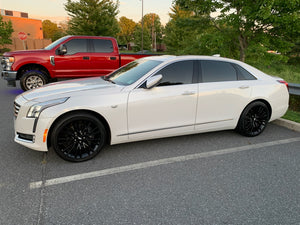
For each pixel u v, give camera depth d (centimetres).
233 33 865
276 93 428
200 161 330
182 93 353
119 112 322
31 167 304
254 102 412
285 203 241
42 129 290
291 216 222
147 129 345
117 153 350
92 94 315
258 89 411
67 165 311
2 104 625
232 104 394
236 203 239
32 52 709
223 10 816
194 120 373
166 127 356
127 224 207
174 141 398
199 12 888
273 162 330
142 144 384
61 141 307
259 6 709
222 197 249
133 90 332
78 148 317
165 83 350
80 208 228
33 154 340
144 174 293
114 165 314
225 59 404
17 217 213
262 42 836
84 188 261
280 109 441
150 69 353
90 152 324
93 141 327
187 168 310
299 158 344
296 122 480
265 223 212
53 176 284
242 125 411
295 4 673
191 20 978
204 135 429
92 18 2702
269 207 234
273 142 402
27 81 714
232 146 383
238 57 981
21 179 276
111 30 2772
